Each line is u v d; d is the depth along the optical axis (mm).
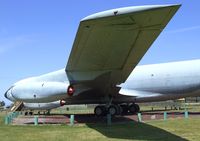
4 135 17047
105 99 27031
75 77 20797
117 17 13094
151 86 30438
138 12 12555
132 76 31016
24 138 16062
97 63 19281
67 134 17172
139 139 15500
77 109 56844
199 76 28906
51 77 23016
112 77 20938
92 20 13508
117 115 27016
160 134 16891
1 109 57312
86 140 15391
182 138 15680
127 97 30484
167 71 30172
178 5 12172
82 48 17016
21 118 27375
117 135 16719
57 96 21484
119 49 17062
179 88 29594
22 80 23969
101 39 15773
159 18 13188
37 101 22391
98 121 23656
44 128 19688
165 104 57750
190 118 24250
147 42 16047
